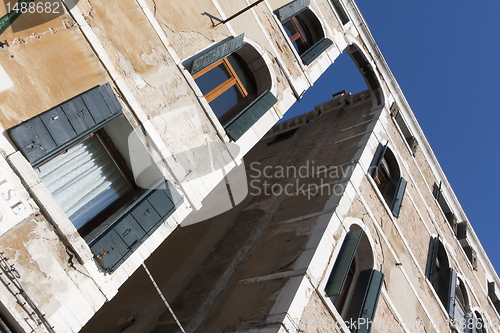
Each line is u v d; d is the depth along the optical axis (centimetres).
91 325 1037
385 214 1161
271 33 838
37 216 433
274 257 927
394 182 1319
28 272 412
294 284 790
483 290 1593
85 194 528
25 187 427
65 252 444
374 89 1399
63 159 509
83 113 480
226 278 939
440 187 1594
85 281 452
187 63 660
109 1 553
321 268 848
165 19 621
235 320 795
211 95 763
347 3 1180
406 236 1235
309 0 958
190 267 1048
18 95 439
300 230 966
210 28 691
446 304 1268
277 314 739
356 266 1041
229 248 1039
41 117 442
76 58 501
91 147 547
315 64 970
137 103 552
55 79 474
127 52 561
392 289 1046
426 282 1223
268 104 782
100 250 467
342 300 962
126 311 1009
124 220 500
